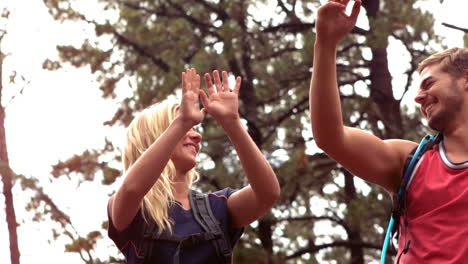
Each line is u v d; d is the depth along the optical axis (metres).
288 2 17.08
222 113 4.09
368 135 4.09
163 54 17.05
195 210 4.18
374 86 16.64
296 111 16.61
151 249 4.02
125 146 4.37
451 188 3.81
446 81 4.01
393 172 4.11
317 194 16.61
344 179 16.64
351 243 16.00
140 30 17.06
